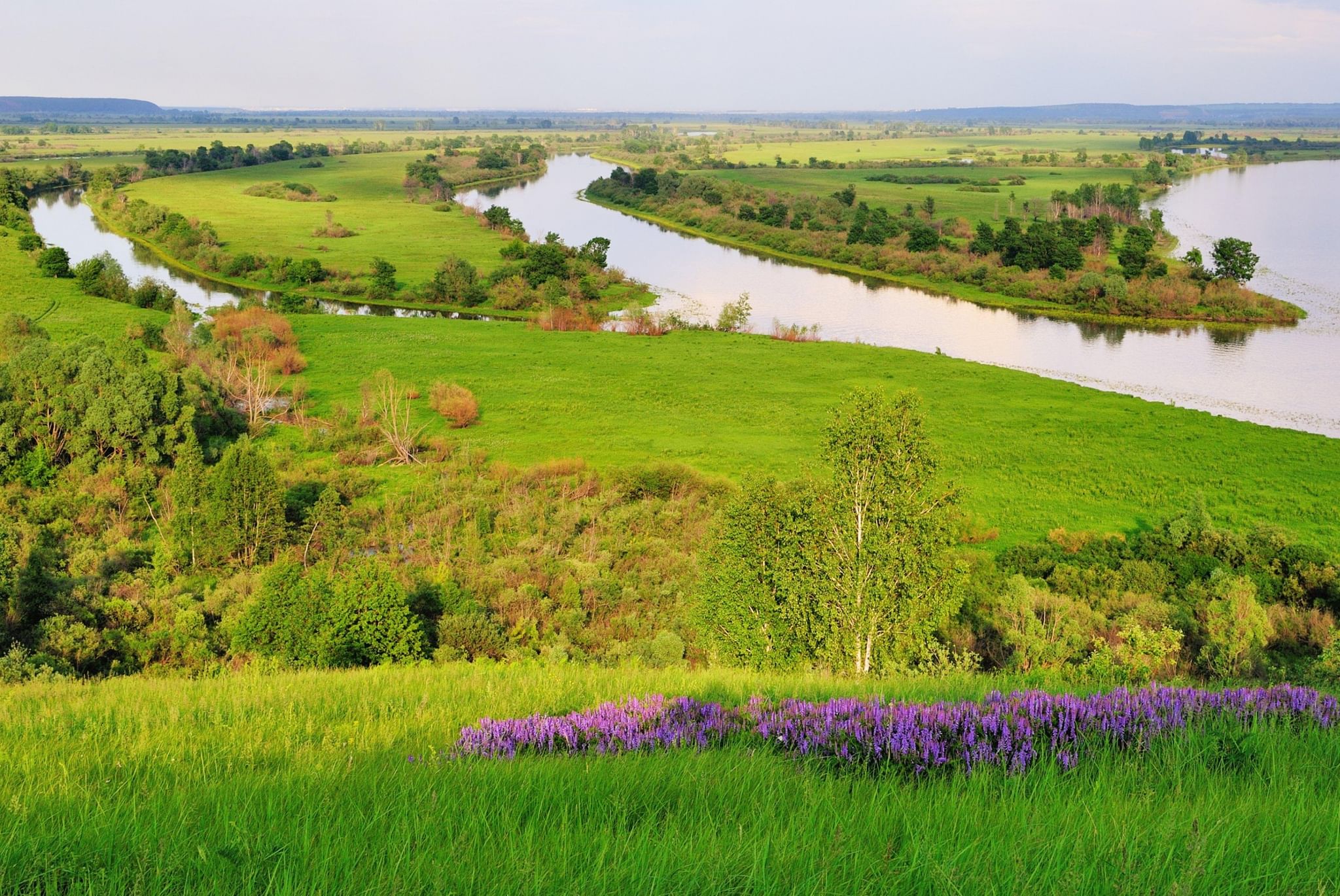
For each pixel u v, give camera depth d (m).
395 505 52.19
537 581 40.19
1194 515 48.34
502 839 5.96
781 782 7.70
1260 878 5.14
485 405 79.12
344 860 5.50
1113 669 20.11
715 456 66.56
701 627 27.98
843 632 24.05
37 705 14.79
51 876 5.48
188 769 8.67
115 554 43.44
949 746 9.02
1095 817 6.14
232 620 33.78
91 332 94.69
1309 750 8.41
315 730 11.55
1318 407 82.62
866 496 24.22
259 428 66.56
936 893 5.08
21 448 54.34
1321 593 40.59
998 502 57.69
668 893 5.11
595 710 11.24
